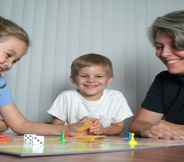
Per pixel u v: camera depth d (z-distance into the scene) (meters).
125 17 1.90
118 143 0.79
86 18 1.85
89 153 0.56
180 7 1.94
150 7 1.92
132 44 1.90
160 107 1.49
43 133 1.17
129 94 1.89
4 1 1.77
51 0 1.82
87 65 1.66
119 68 1.88
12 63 1.14
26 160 0.46
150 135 1.11
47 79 1.79
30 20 1.79
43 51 1.79
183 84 1.44
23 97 1.76
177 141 0.96
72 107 1.71
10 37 1.07
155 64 1.90
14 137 0.89
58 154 0.52
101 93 1.74
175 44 1.24
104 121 1.70
